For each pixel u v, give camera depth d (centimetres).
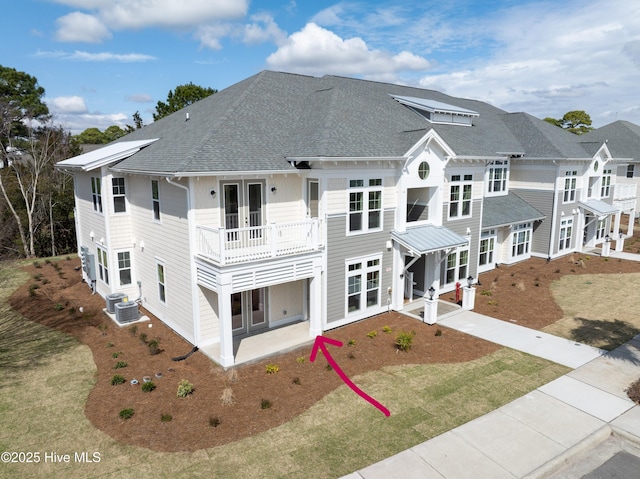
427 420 1141
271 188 1658
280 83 2177
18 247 3625
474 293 1984
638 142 4366
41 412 1182
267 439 1062
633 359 1495
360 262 1814
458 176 2169
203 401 1229
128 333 1727
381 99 2397
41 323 1844
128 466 970
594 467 986
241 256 1469
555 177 2842
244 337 1669
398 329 1772
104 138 8481
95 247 2189
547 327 1795
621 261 2919
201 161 1453
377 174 1794
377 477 930
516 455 1002
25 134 4638
